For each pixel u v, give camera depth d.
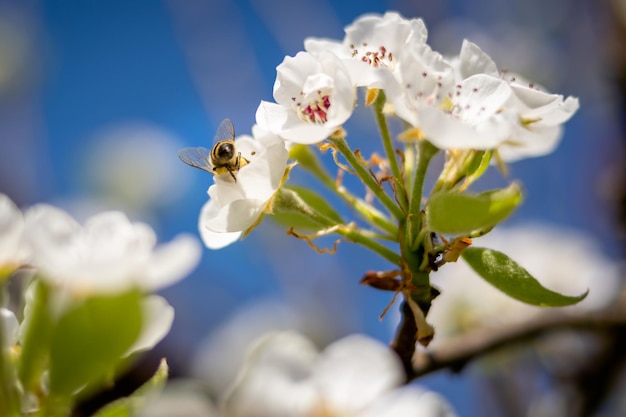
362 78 0.33
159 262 0.30
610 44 0.61
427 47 0.33
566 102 0.34
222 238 0.35
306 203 0.36
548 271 0.64
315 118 0.34
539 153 0.37
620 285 0.61
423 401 0.34
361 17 0.35
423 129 0.31
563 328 0.47
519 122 0.32
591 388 0.52
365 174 0.34
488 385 0.54
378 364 0.35
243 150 0.36
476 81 0.33
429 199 0.32
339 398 0.34
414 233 0.34
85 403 0.39
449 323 0.58
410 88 0.33
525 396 0.54
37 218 0.31
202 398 0.36
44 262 0.30
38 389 0.29
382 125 0.34
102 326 0.27
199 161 0.37
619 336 0.50
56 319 0.29
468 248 0.34
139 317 0.27
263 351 0.35
